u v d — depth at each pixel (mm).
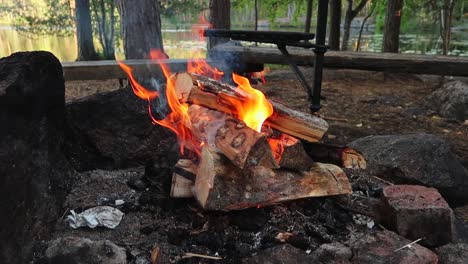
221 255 1740
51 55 1993
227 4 5812
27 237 1590
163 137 2404
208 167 1815
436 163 2535
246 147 1687
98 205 2031
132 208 2006
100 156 2348
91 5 8578
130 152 2385
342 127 4035
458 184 2492
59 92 2070
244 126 1768
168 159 2229
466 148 3469
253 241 1806
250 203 1811
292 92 5508
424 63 3652
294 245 1789
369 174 2594
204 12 11039
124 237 1823
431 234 1851
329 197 2092
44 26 9922
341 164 2158
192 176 1967
